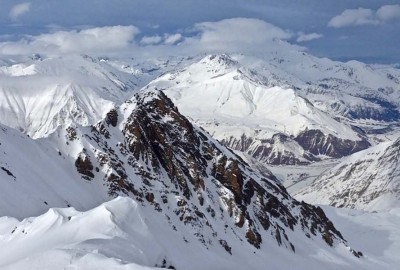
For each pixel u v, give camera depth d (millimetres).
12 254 102750
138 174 179000
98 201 161875
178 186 188875
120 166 175625
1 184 138125
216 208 193500
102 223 104312
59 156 171000
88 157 171625
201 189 193875
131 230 106312
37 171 157500
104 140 183250
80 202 156125
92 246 90000
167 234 147750
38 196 145250
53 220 109562
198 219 171125
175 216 166875
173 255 132000
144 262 94625
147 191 171500
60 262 79312
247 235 189375
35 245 101500
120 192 166625
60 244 98750
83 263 78688
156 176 183500
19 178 147000
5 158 150000
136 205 112812
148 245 105938
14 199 136750
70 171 167875
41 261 80062
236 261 165000
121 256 91062
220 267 149250
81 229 102938
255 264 171875
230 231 184875
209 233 169375
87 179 168125
